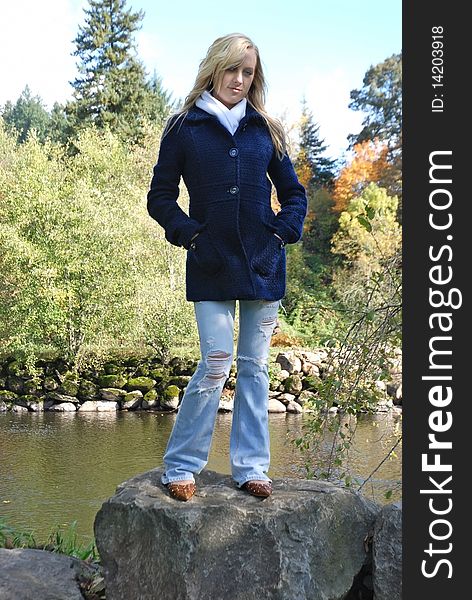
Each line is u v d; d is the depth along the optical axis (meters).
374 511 2.95
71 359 14.62
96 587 2.83
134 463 9.15
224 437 10.23
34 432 11.44
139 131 30.11
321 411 4.25
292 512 2.69
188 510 2.62
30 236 14.66
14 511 6.93
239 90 2.84
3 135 25.91
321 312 4.52
